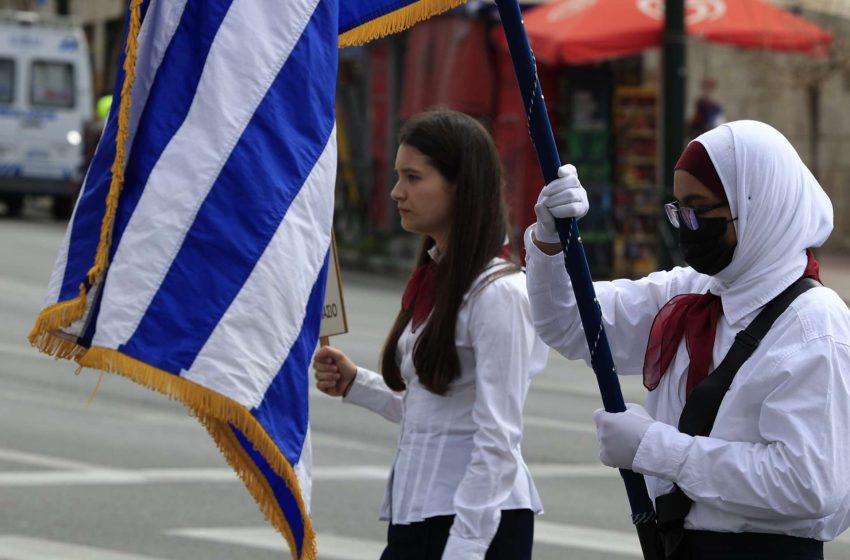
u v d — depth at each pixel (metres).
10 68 80.25
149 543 20.31
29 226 76.56
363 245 61.34
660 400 10.09
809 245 9.69
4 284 50.09
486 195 11.62
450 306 11.48
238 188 10.16
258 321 10.05
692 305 10.01
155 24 10.42
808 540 9.53
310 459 10.43
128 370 9.73
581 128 55.72
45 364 35.03
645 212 52.91
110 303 9.91
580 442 28.30
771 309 9.53
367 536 21.02
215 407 9.84
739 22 51.25
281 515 10.39
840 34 61.97
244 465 10.30
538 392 34.25
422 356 11.56
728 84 68.31
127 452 26.05
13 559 19.30
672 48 49.81
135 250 10.01
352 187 62.25
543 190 10.21
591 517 22.53
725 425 9.51
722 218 9.56
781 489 9.14
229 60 10.34
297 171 10.37
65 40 81.00
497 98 55.53
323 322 12.80
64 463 25.02
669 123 50.56
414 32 59.03
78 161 80.56
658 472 9.50
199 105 10.28
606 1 51.12
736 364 9.53
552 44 49.38
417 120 11.80
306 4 10.59
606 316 10.59
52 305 10.12
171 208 10.09
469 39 55.66
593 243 53.69
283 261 10.19
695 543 9.73
